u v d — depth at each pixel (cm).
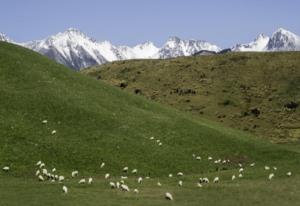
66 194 4197
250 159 7144
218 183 5162
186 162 6531
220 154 7119
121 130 7062
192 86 19938
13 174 5141
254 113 17612
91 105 7644
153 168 6125
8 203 3828
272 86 19625
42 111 6962
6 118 6450
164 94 19425
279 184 5075
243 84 19912
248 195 4566
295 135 15500
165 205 4078
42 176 5125
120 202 4072
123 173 5797
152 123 7669
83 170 5659
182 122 8100
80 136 6556
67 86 8181
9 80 7669
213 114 17625
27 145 5897
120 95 8750
